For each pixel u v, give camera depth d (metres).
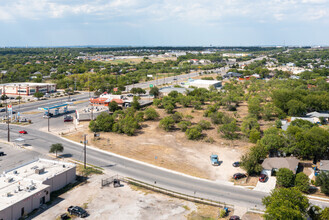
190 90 181.00
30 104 156.00
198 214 53.06
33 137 98.12
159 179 68.12
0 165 72.94
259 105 137.88
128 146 91.06
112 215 52.12
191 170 73.88
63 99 173.12
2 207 47.28
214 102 161.62
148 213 53.09
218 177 70.00
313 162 78.25
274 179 68.56
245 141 95.56
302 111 127.06
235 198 59.47
